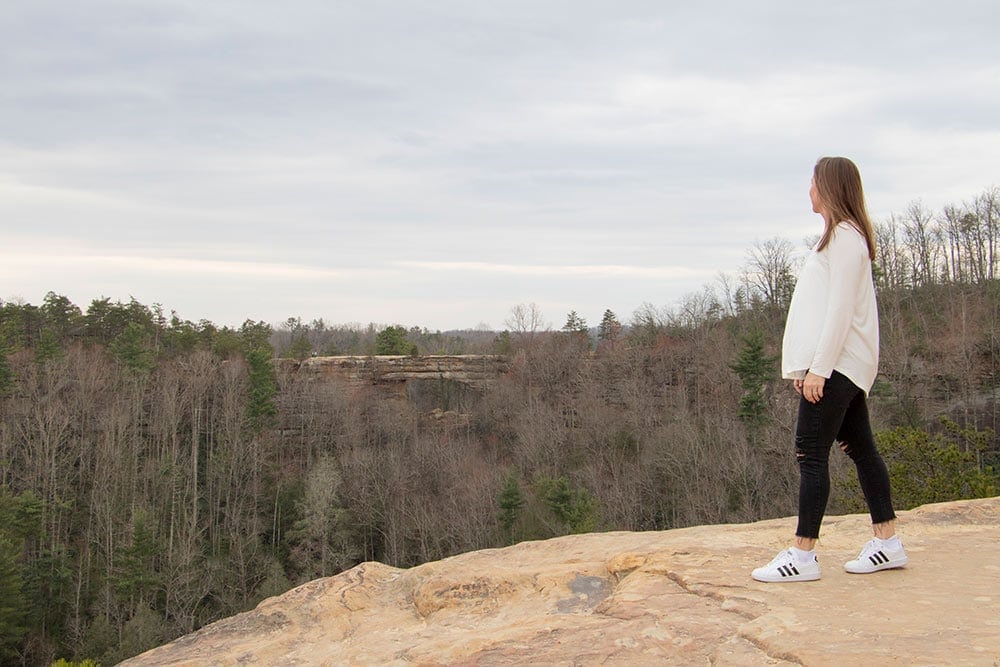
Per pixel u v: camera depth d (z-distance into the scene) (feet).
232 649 16.38
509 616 14.57
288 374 179.22
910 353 125.80
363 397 174.60
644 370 167.02
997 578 11.78
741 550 14.70
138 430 142.31
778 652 9.18
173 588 106.11
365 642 14.84
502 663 10.46
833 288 11.49
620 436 139.85
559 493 108.17
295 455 158.30
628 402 152.25
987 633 9.12
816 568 12.15
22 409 131.85
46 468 119.03
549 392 175.22
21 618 96.07
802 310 12.03
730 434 117.60
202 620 106.83
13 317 180.55
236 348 192.13
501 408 170.09
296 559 123.13
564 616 12.42
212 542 121.80
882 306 156.46
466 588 16.08
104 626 96.12
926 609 10.28
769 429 117.19
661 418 140.56
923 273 172.14
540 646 10.80
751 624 10.23
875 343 11.87
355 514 130.41
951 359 123.34
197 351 175.22
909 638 9.12
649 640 10.38
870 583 11.84
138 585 101.91
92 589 106.63
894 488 49.88
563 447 144.15
